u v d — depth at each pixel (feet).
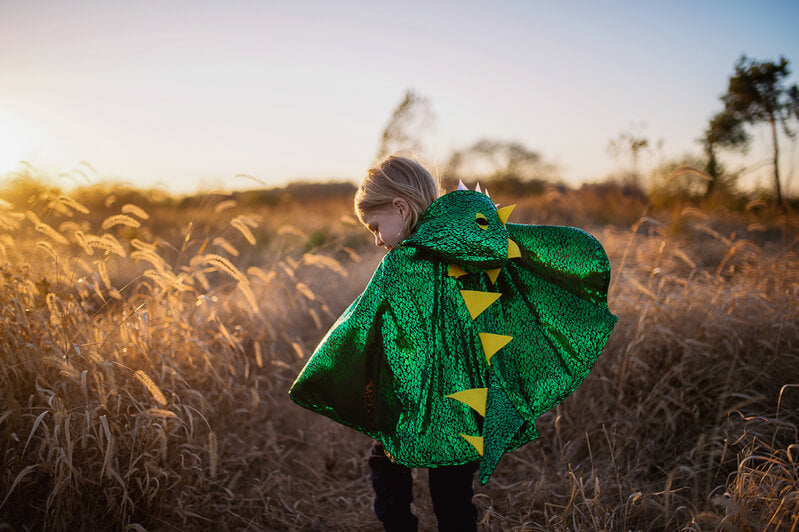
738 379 8.61
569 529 6.37
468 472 5.25
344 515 7.67
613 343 9.95
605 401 9.14
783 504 5.39
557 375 5.27
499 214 5.55
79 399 7.14
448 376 4.87
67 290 8.45
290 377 11.31
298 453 9.13
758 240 19.26
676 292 11.32
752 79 27.45
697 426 8.25
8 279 7.96
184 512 6.83
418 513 7.48
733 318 9.49
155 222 24.49
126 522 6.52
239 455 8.48
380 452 5.72
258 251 22.11
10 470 6.36
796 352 8.93
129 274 16.22
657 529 6.45
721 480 7.23
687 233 19.88
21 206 10.00
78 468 6.61
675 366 9.14
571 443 8.57
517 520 7.11
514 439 5.10
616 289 11.46
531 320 5.41
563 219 30.53
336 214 37.35
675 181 28.89
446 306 4.97
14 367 6.89
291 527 7.32
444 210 5.04
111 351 8.16
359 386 5.13
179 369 8.45
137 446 6.97
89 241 8.21
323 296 15.16
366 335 4.93
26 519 6.34
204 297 8.71
